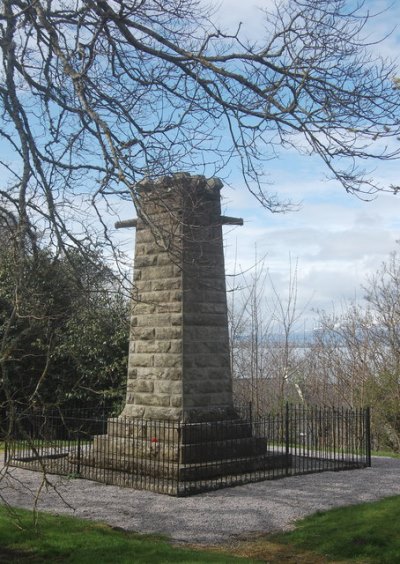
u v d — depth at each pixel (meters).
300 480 13.16
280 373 31.67
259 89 8.08
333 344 40.78
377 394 26.30
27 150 7.46
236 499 11.41
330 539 9.21
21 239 7.38
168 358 13.66
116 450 13.69
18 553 8.23
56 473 13.36
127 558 8.04
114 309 16.33
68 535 8.95
